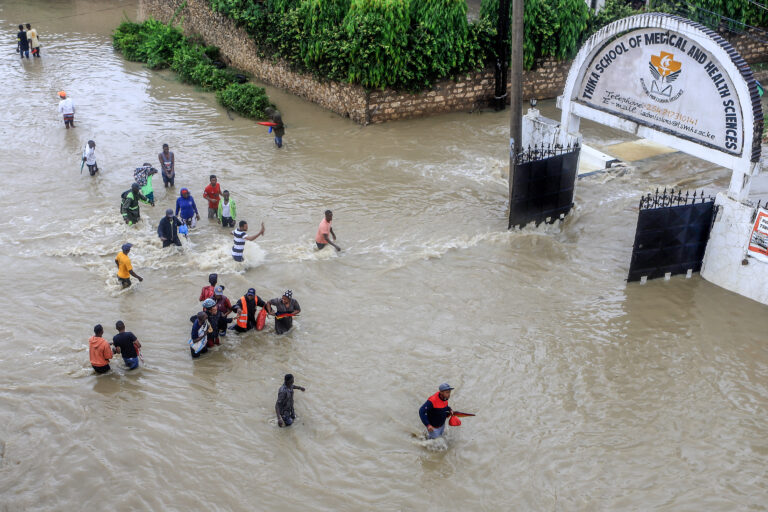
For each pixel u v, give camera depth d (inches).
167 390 443.2
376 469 386.6
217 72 1060.5
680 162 802.8
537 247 616.7
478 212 680.4
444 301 535.8
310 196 710.5
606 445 402.6
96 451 394.3
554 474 382.9
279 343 489.4
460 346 485.4
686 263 570.3
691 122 546.3
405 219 664.4
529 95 1023.6
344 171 771.4
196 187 730.8
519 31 599.8
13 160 783.7
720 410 430.6
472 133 893.2
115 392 440.1
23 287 546.3
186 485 374.0
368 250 606.2
